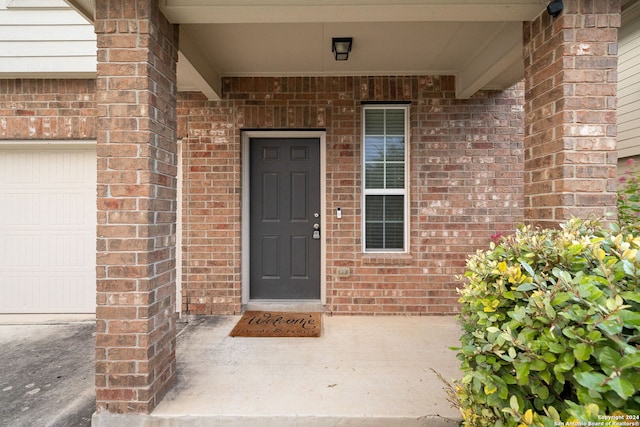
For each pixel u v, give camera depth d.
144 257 2.12
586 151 2.11
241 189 4.02
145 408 2.10
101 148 2.14
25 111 3.90
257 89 3.96
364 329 3.52
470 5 2.29
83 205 4.11
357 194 3.96
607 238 1.58
